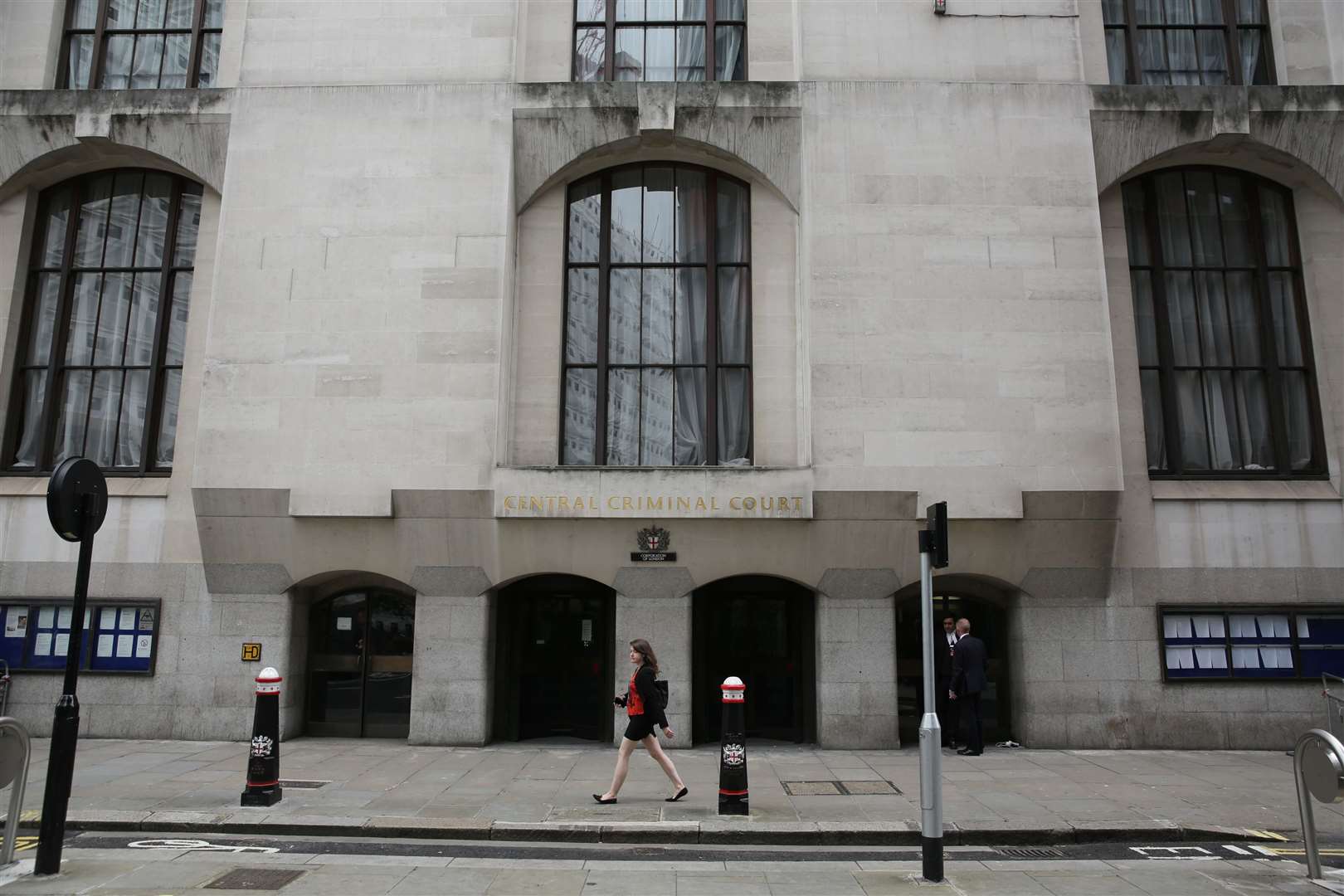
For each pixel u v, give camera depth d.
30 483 14.01
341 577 13.95
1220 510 13.62
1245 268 14.64
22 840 8.25
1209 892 7.05
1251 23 15.12
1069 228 13.59
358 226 13.70
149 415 14.34
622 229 14.58
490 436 13.17
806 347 13.52
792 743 13.59
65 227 15.05
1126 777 11.09
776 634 14.08
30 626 13.55
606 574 13.15
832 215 13.59
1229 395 14.43
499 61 14.11
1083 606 13.29
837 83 13.90
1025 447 13.10
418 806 9.37
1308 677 13.23
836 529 13.02
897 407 13.17
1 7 15.14
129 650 13.41
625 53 14.98
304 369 13.39
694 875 7.38
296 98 14.01
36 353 14.78
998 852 8.30
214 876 7.17
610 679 13.47
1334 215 14.43
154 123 14.18
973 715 12.52
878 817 9.00
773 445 13.74
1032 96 13.89
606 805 9.44
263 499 13.15
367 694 13.73
